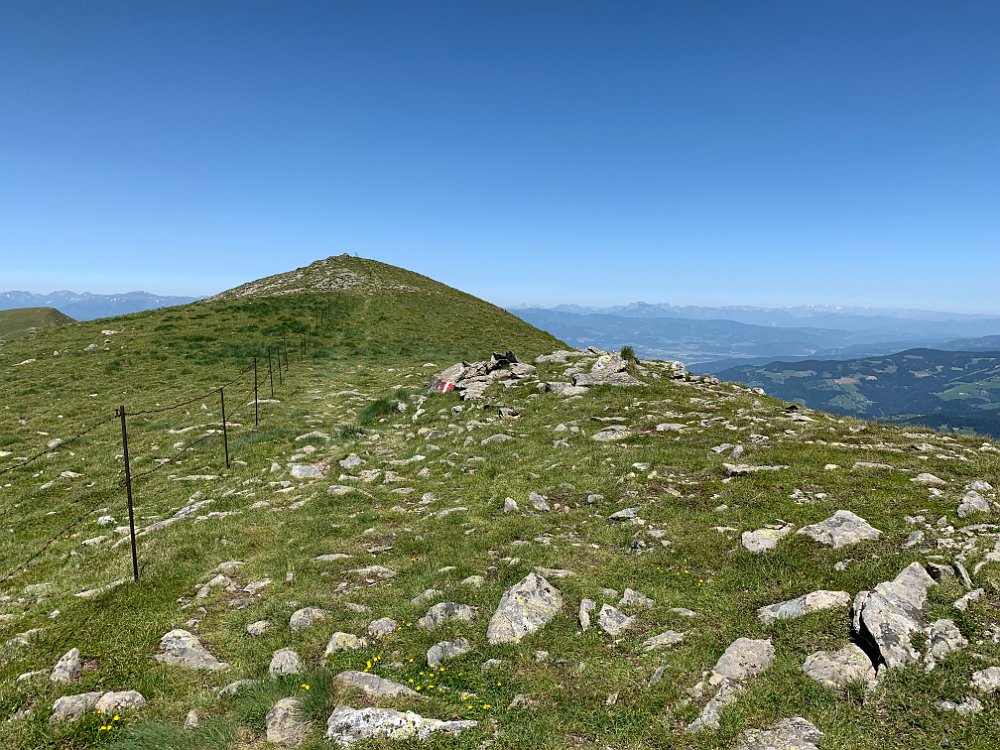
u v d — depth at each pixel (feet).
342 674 28.99
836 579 34.04
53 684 29.58
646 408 83.30
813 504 45.34
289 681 29.09
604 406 86.48
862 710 23.40
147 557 46.78
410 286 273.95
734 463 56.59
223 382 135.23
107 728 26.20
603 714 25.46
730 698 24.81
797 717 23.26
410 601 37.73
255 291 262.47
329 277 274.16
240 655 32.68
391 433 88.89
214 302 233.14
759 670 26.86
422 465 70.59
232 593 40.81
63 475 73.31
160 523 56.29
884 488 46.39
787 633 29.27
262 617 36.70
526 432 78.18
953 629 26.45
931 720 22.39
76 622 36.27
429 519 52.60
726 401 86.69
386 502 59.21
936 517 39.63
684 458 60.54
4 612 39.50
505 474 62.44
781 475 51.88
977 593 28.89
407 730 24.64
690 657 28.73
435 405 102.73
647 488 53.98
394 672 30.14
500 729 25.00
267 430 92.02
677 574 38.52
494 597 36.70
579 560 41.81
